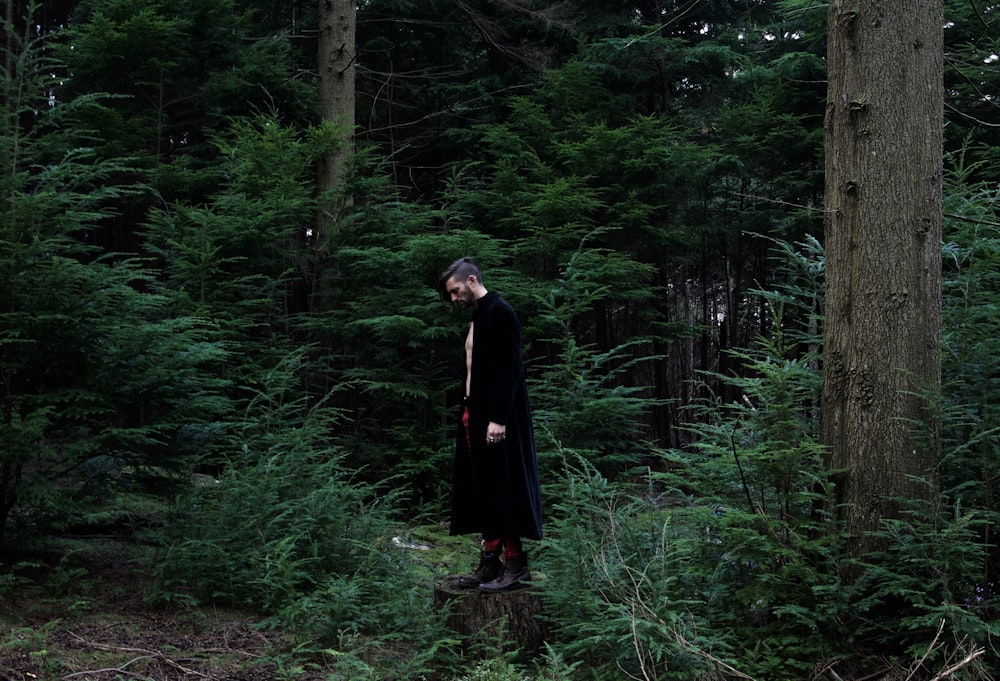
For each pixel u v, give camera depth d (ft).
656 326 35.17
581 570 13.67
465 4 47.73
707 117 45.80
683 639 11.80
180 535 16.83
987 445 13.66
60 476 16.20
